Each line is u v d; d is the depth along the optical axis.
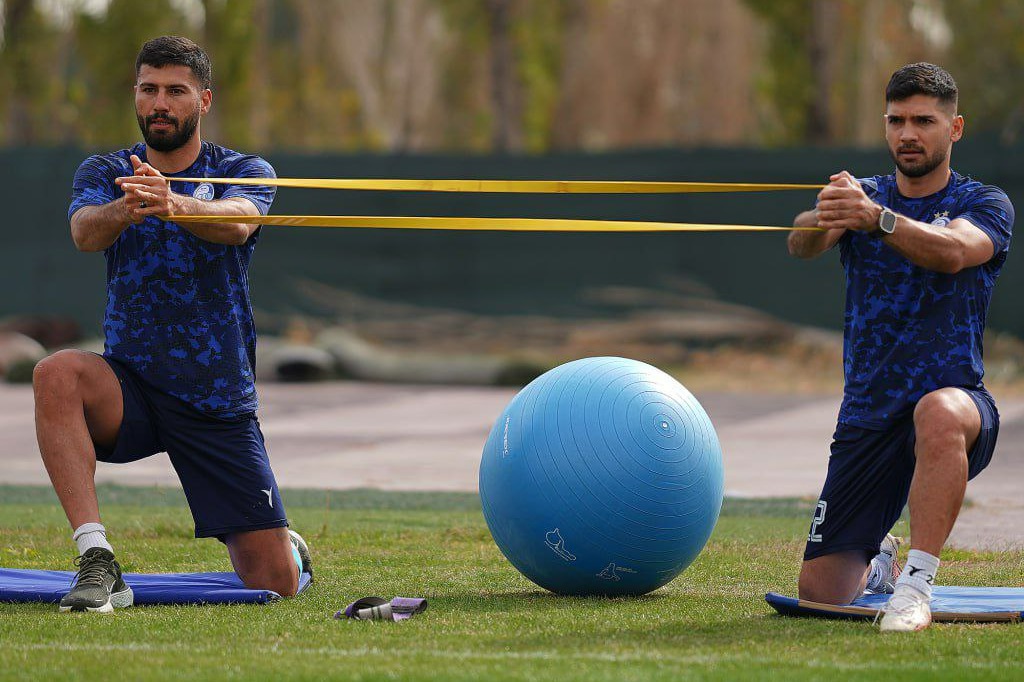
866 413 12.02
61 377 12.14
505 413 12.83
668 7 80.06
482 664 9.72
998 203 11.85
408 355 46.91
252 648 10.33
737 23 76.88
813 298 46.69
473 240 48.97
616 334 47.22
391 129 90.56
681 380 43.75
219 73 71.31
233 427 12.78
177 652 10.15
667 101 81.06
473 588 13.54
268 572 12.84
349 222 12.01
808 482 23.23
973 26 77.31
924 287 11.77
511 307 48.81
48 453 12.09
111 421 12.46
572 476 12.17
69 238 49.88
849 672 9.50
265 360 45.91
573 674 9.38
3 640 10.59
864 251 12.05
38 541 16.61
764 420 34.00
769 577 14.20
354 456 27.25
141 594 12.36
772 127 74.25
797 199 46.59
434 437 30.73
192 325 12.66
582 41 83.62
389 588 13.52
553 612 11.93
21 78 71.75
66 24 74.88
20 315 50.09
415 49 89.31
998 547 16.38
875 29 75.50
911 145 11.86
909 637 10.77
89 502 12.08
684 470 12.26
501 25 69.94
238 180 12.35
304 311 49.72
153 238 12.55
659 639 10.73
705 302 47.41
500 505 12.49
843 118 77.25
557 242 48.47
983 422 11.45
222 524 12.71
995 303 44.53
